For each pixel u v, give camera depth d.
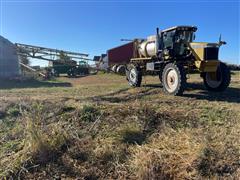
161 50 11.62
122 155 5.56
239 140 5.73
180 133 6.26
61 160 5.50
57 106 7.91
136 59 13.40
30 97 10.19
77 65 34.59
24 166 5.37
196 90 11.16
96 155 5.57
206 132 6.15
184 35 11.08
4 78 22.78
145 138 6.16
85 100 9.24
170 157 5.30
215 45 9.96
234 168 4.94
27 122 6.27
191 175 4.89
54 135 6.04
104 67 35.22
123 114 7.09
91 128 6.58
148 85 13.73
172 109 7.65
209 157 5.16
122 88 13.18
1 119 7.57
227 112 7.46
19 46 29.05
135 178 4.97
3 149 6.01
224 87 10.41
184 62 10.30
